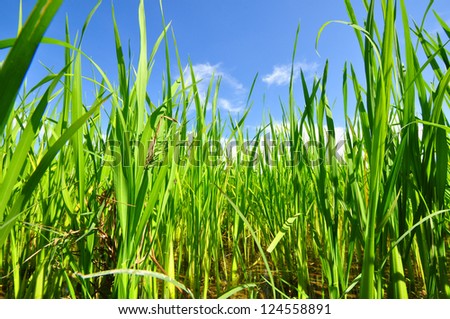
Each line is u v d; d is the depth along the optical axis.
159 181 0.73
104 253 0.98
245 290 1.25
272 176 1.50
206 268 1.16
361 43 0.73
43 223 0.88
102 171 0.90
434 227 0.76
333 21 0.66
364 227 0.82
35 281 0.87
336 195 0.92
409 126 0.74
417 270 1.21
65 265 0.96
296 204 1.24
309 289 1.21
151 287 0.93
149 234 0.86
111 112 0.94
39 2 0.29
